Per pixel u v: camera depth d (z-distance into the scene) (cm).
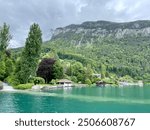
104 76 18838
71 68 14450
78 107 4934
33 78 10062
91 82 14888
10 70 10425
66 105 5178
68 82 12381
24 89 8919
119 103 5597
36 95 7056
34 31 9669
